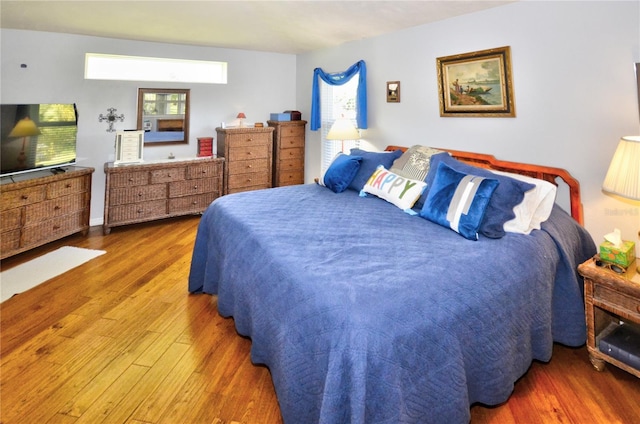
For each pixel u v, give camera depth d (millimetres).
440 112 3234
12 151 3291
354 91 4363
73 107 3803
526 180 2213
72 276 2941
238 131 4719
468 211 1994
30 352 1979
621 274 1769
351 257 1688
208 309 2482
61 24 3500
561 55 2391
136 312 2424
